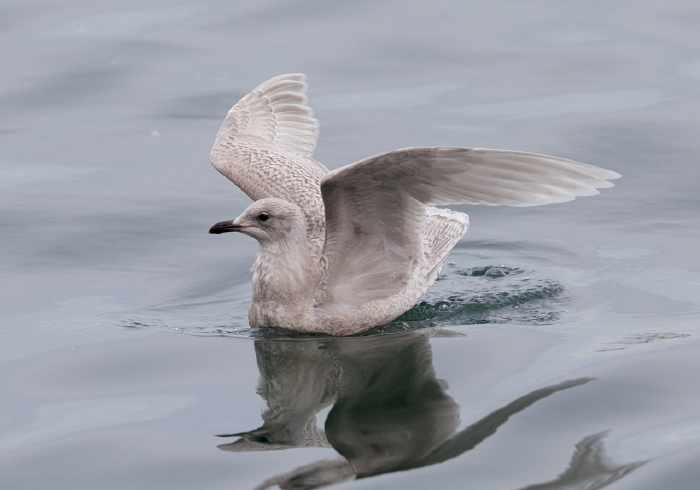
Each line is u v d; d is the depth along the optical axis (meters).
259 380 11.57
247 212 12.88
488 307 13.55
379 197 12.27
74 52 22.88
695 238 15.34
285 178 14.23
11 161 18.94
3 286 14.75
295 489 9.05
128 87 21.56
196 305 14.16
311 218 13.83
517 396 10.62
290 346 12.65
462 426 10.09
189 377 11.73
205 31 23.86
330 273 13.05
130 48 23.03
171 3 25.50
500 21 23.89
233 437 10.16
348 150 18.66
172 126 20.08
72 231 16.42
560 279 14.31
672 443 9.48
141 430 10.37
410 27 23.72
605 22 23.61
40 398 11.30
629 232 15.73
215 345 12.67
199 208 17.19
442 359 11.82
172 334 13.03
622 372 10.96
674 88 20.55
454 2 24.88
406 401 10.79
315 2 24.97
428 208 14.30
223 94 20.98
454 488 8.91
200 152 19.19
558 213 16.66
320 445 9.90
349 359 12.12
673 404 10.26
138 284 14.83
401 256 13.13
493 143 18.66
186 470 9.53
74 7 25.31
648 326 12.40
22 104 21.00
